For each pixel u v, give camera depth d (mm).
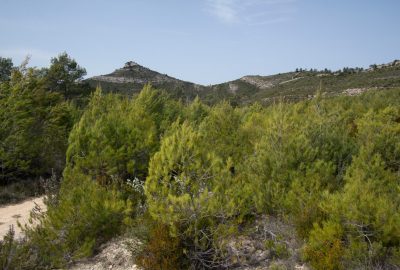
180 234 5984
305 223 6617
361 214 5801
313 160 8008
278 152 8148
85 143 10203
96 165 9602
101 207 7352
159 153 6586
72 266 6625
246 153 9820
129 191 8602
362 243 5590
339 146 8602
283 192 7309
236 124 11969
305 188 7305
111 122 11117
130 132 10688
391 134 9766
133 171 9727
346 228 5996
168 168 6391
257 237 7035
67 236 7004
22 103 13977
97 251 7129
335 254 5578
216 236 5969
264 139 8984
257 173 8242
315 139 8648
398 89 25453
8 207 10930
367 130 10328
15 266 6133
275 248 6387
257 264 6168
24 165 13438
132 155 9906
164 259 5898
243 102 73438
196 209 5922
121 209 7637
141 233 6422
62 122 16453
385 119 14625
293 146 8133
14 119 13477
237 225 6484
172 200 5875
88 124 11984
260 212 7469
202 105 18969
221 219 6258
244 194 7344
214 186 6441
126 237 7152
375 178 7293
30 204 11234
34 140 14180
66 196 7688
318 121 9695
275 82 110125
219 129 11625
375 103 20359
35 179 13461
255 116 14055
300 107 14219
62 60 30578
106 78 94562
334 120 10664
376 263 5535
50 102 16828
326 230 5887
